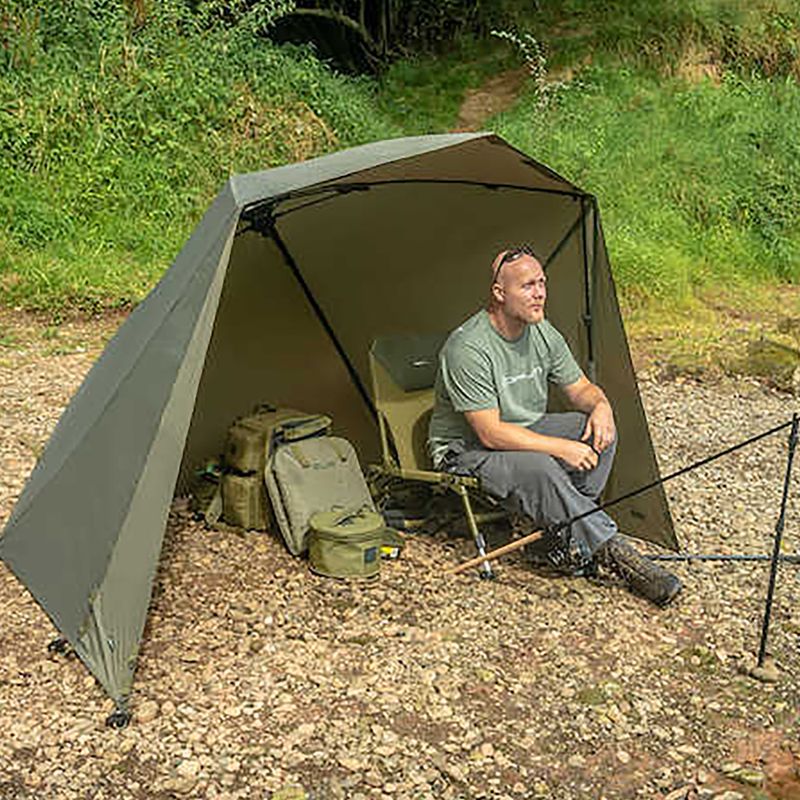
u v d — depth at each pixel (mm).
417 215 5059
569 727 3656
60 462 4195
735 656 4133
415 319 5543
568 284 5066
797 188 13883
